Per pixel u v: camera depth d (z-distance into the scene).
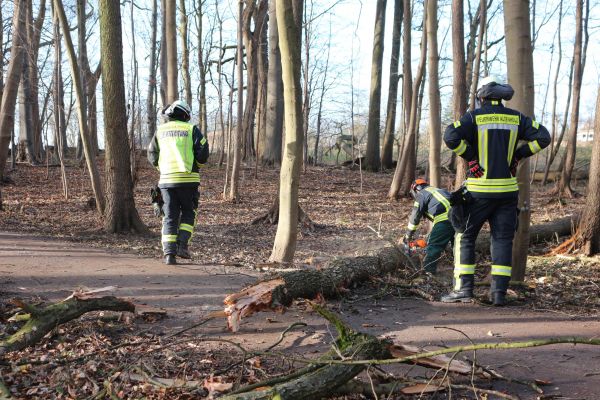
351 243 10.85
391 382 3.40
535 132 5.48
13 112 13.66
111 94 10.05
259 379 3.51
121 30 10.01
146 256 8.23
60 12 10.52
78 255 7.89
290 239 7.93
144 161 24.73
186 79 26.78
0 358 3.66
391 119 29.19
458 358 3.97
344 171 26.77
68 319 4.20
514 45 5.99
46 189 17.28
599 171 9.00
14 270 6.58
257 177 22.41
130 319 4.73
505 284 5.71
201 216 13.92
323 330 4.73
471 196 5.66
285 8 7.38
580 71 19.09
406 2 18.41
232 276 6.80
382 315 5.35
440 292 6.42
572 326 5.01
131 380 3.46
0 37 19.08
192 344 4.23
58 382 3.38
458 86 12.02
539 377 3.71
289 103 7.70
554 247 10.11
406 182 18.97
